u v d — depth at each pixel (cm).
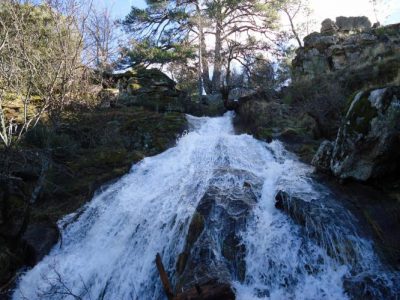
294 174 807
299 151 984
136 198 823
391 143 648
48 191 904
